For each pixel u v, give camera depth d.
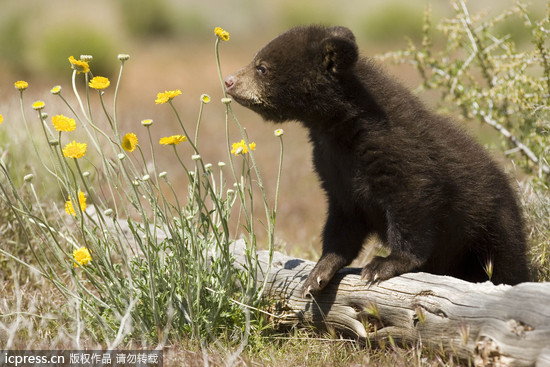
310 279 8.95
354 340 8.54
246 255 9.29
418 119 9.20
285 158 24.39
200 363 7.78
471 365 7.20
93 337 8.57
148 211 13.84
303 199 19.84
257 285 9.62
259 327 8.69
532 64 13.14
